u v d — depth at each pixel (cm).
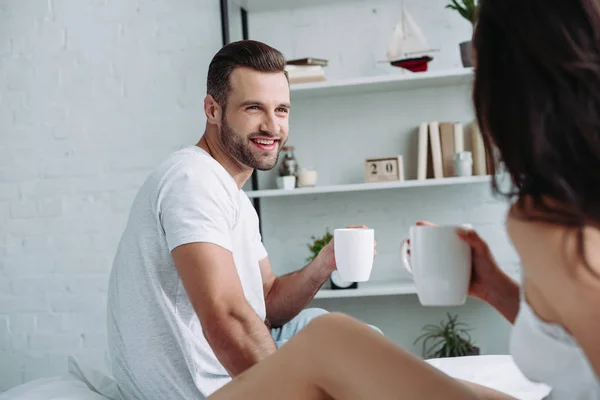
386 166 284
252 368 90
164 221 139
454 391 80
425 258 94
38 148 316
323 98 306
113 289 153
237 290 130
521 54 72
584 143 69
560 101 69
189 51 311
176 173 145
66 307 313
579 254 67
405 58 278
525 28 71
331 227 306
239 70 164
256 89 164
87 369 161
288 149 295
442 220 299
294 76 283
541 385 136
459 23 297
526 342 81
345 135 305
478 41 77
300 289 186
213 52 310
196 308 128
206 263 131
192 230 134
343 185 279
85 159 314
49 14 318
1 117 318
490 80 76
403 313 302
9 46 319
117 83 314
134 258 146
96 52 315
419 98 299
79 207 314
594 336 68
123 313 148
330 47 305
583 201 68
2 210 316
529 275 74
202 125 310
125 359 149
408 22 278
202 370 143
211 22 310
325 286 297
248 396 87
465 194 298
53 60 317
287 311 189
